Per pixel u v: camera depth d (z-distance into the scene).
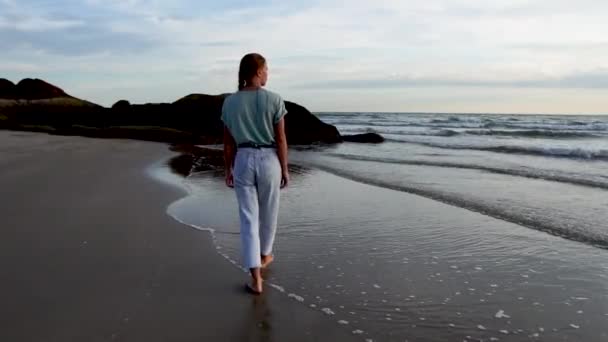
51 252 4.23
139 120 25.14
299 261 4.27
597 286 3.73
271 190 3.69
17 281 3.55
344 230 5.37
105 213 5.73
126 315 3.06
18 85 33.84
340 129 35.16
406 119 59.75
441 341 2.86
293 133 21.80
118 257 4.17
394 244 4.82
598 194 7.38
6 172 8.67
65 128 22.25
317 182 8.98
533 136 25.09
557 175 9.39
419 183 8.60
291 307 3.27
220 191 7.63
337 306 3.31
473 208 6.48
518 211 6.22
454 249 4.67
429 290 3.63
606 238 5.00
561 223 5.61
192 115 24.48
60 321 2.94
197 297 3.39
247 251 3.52
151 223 5.33
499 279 3.88
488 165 11.21
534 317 3.19
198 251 4.41
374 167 11.12
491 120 51.75
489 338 2.90
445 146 17.86
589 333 2.97
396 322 3.09
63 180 7.95
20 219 5.32
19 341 2.68
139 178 8.55
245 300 3.37
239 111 3.51
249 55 3.58
